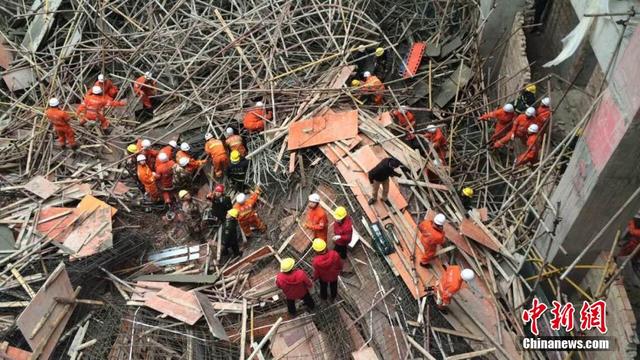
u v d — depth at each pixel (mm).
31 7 20938
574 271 14383
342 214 12789
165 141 17375
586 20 12281
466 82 19109
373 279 13484
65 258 14211
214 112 17781
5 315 13141
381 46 20266
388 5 21219
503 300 13102
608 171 11242
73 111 18266
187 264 14727
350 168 15188
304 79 18391
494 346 12148
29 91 18906
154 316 13094
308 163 16047
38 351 11914
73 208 15438
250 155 16188
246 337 12812
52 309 12492
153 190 15734
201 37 19797
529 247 13359
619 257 15125
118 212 15812
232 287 13992
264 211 15609
